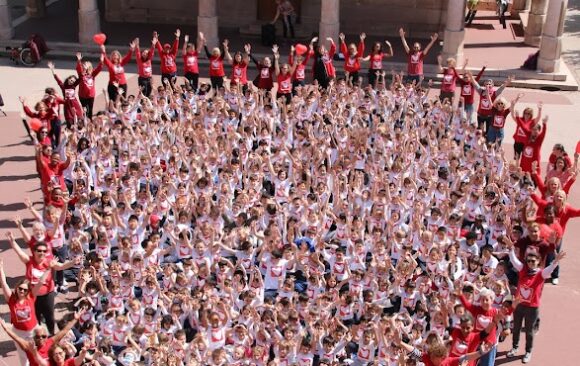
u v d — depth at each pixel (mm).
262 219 20250
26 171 26016
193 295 17031
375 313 16250
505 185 21828
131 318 16406
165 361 15008
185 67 30766
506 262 18594
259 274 17750
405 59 37688
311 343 15578
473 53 38469
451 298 16062
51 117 25141
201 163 22672
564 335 18562
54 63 36438
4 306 18750
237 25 41031
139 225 18859
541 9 39312
